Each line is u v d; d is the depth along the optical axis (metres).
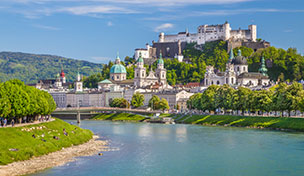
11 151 161.25
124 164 162.12
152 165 161.00
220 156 178.25
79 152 184.75
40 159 165.38
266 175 145.75
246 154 181.88
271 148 195.12
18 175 141.12
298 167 156.38
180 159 172.38
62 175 143.50
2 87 198.00
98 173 147.50
